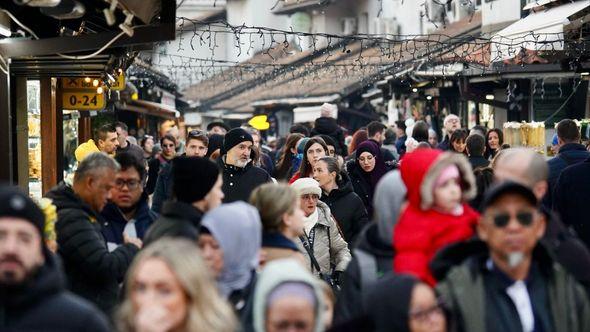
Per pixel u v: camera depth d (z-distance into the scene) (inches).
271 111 3056.1
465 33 1878.7
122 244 552.1
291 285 365.7
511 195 376.8
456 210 423.5
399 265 417.1
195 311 339.6
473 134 908.0
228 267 437.1
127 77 1648.6
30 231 333.1
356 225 764.0
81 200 535.8
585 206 648.4
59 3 596.1
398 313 354.9
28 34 718.5
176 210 484.7
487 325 375.9
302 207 661.3
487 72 1357.0
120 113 2126.0
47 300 334.3
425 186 415.5
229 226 436.8
